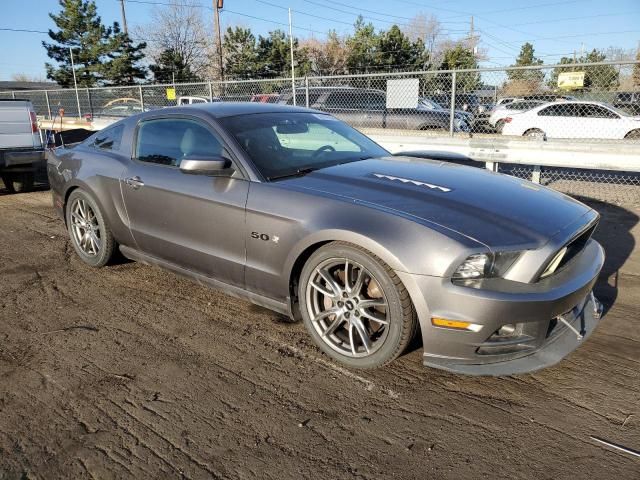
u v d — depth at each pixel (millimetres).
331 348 3072
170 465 2289
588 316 3135
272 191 3178
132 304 3973
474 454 2330
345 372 2994
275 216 3104
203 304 3959
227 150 3465
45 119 17625
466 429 2500
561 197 3332
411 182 3174
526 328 2633
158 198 3787
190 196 3551
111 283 4391
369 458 2318
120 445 2418
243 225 3270
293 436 2469
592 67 8562
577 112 11883
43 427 2543
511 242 2598
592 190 8258
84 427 2543
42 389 2854
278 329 3543
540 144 7230
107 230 4398
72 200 4691
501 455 2322
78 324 3643
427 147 8148
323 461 2303
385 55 42750
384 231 2709
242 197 3271
